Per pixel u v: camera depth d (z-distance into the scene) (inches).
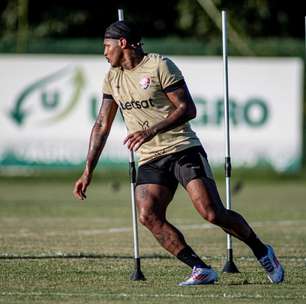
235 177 3703.3
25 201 2942.9
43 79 3649.1
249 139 3693.4
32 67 3646.7
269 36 4707.2
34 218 2411.4
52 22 4704.7
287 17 4751.5
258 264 1536.7
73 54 3801.7
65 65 3651.6
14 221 2326.5
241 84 3673.7
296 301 1179.3
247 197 3152.1
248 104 3686.0
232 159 3700.8
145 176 1294.3
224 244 1846.7
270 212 2610.7
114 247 1774.1
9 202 2901.1
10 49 3821.4
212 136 3661.4
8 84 3641.7
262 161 3715.6
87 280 1347.2
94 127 1339.8
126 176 3740.2
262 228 2182.6
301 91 3722.9
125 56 1284.4
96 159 1337.4
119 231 2092.8
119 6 4788.4
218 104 3663.9
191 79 3666.3
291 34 4763.8
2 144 3659.0
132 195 1386.6
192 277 1305.4
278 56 3949.3
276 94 3693.4
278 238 1963.6
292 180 3750.0
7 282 1328.7
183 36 4734.3
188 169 1274.6
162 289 1269.7
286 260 1594.5
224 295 1219.9
